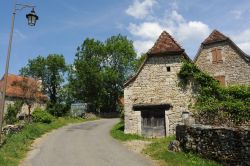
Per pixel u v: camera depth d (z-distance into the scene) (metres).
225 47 24.97
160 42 21.77
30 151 14.54
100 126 29.56
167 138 17.41
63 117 40.62
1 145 14.30
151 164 11.77
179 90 20.53
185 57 21.22
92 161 12.44
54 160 12.59
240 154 11.02
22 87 39.78
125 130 20.94
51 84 56.41
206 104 18.70
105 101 55.66
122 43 56.28
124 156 13.45
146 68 21.39
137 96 21.12
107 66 56.06
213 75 24.84
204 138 12.41
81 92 56.94
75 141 18.23
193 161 11.55
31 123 24.97
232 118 16.39
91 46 56.75
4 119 33.59
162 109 20.59
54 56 56.66
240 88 19.77
